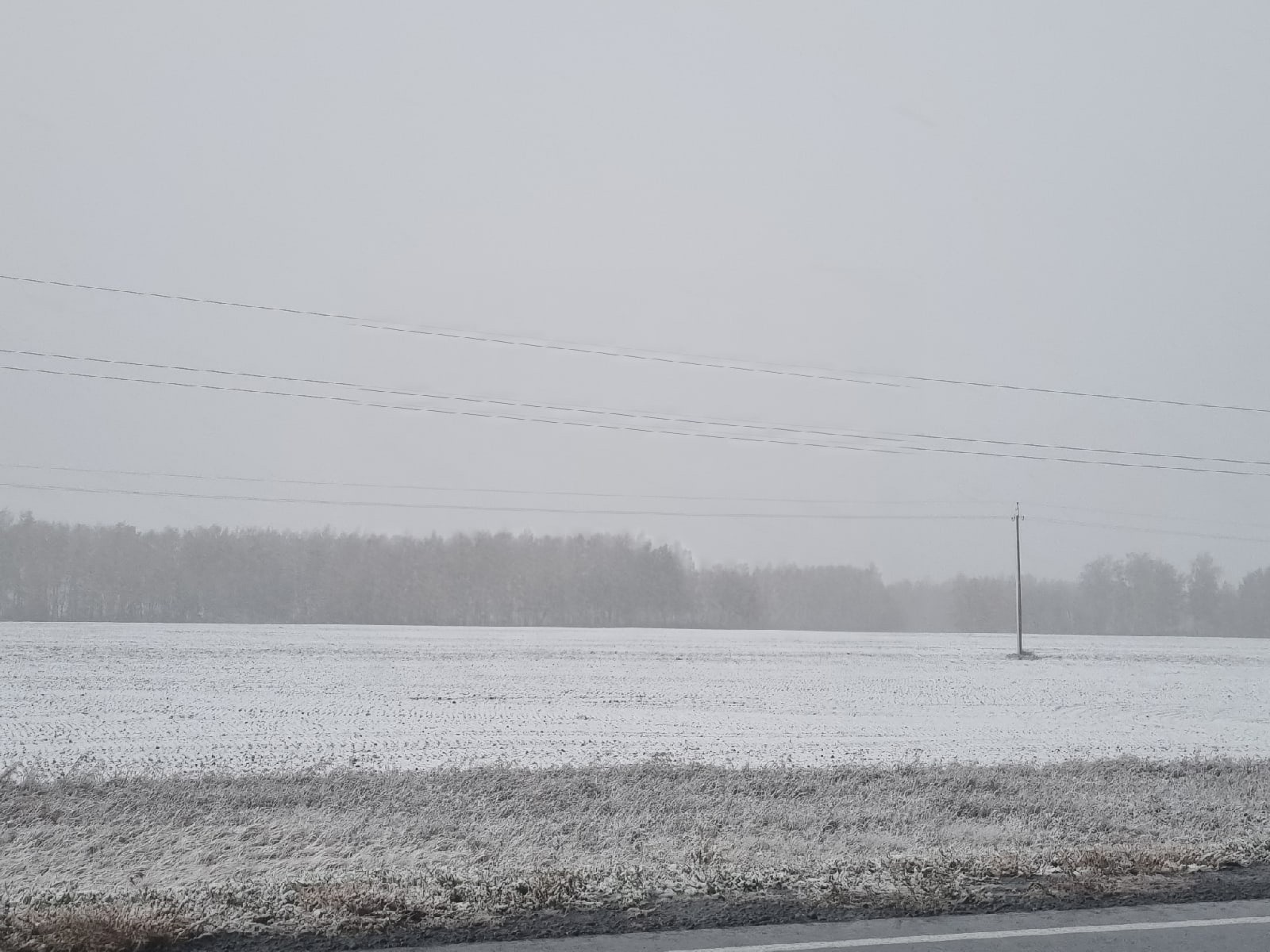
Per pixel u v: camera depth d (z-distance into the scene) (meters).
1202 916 8.09
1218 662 60.47
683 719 28.11
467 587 112.94
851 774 16.94
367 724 25.64
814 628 123.44
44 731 23.09
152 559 101.75
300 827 11.66
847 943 7.26
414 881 8.91
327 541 109.06
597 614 116.06
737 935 7.47
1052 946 7.25
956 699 35.84
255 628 82.56
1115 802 14.33
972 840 11.48
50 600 98.19
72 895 8.42
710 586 119.69
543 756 20.27
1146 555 120.88
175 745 21.25
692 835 11.62
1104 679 45.94
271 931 7.48
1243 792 15.80
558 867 9.55
